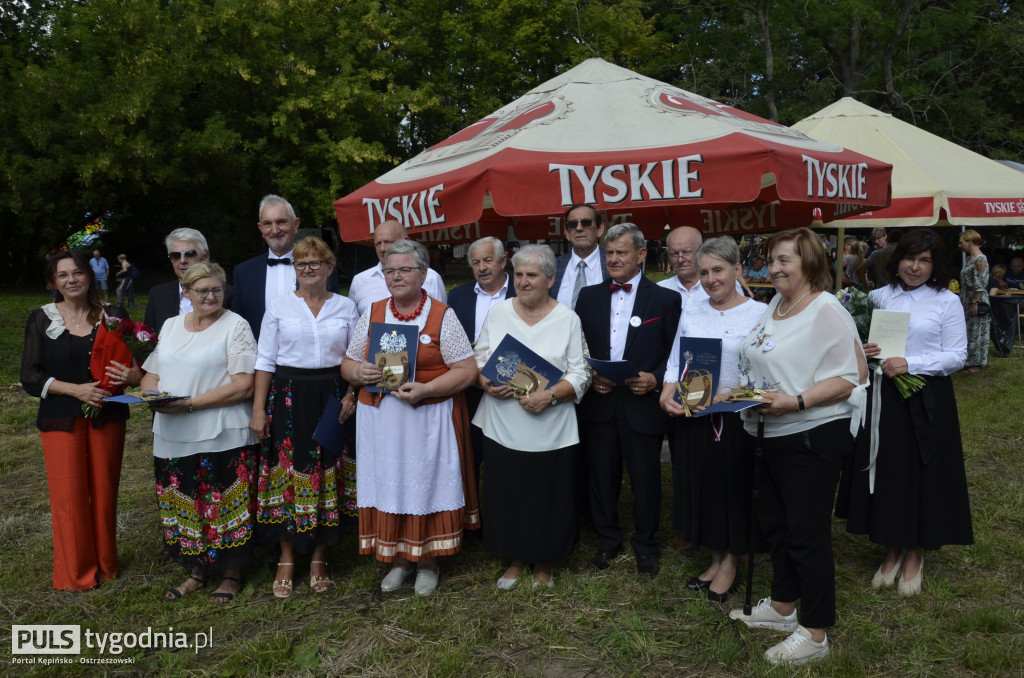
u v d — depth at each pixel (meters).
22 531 4.64
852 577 3.81
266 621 3.49
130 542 4.40
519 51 22.84
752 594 3.62
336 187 20.89
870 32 20.86
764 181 5.12
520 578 3.79
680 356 3.45
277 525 3.72
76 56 20.98
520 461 3.59
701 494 3.54
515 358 3.52
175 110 20.45
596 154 3.85
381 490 3.57
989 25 21.53
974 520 4.50
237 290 4.25
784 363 2.87
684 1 21.41
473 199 3.93
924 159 8.05
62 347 3.68
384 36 22.53
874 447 3.51
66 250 3.71
